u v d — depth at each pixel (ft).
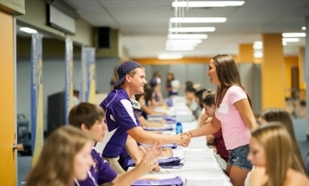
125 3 23.85
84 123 7.89
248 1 23.02
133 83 10.81
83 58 29.04
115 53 36.99
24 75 37.09
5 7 12.33
